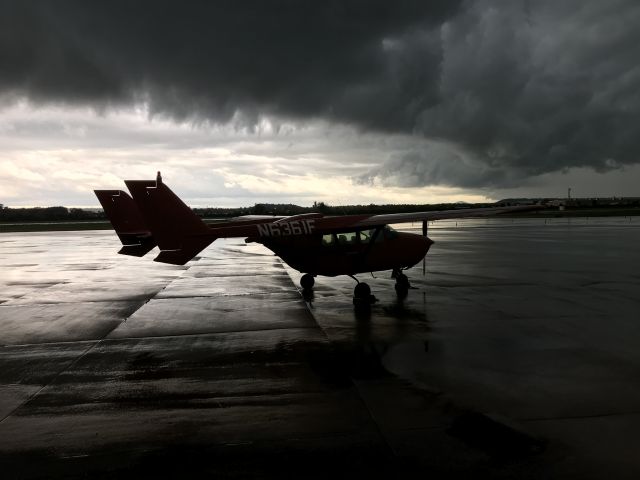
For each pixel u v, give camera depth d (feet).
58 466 14.87
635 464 14.51
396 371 23.29
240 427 17.39
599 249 89.81
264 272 66.08
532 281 52.42
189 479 14.01
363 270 44.09
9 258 89.61
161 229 40.45
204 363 25.30
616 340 28.35
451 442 15.97
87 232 211.61
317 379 22.44
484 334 30.09
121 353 27.45
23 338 30.96
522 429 16.85
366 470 14.29
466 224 244.01
